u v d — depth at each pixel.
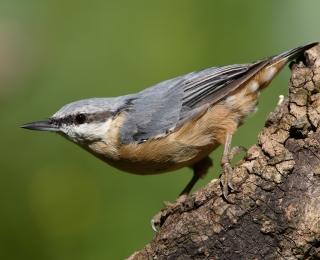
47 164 11.17
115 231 10.41
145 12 12.78
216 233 6.45
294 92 6.73
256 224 6.30
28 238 10.34
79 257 10.15
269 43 11.59
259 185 6.32
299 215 6.13
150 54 12.27
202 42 12.12
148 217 10.59
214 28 12.19
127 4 12.91
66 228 10.43
